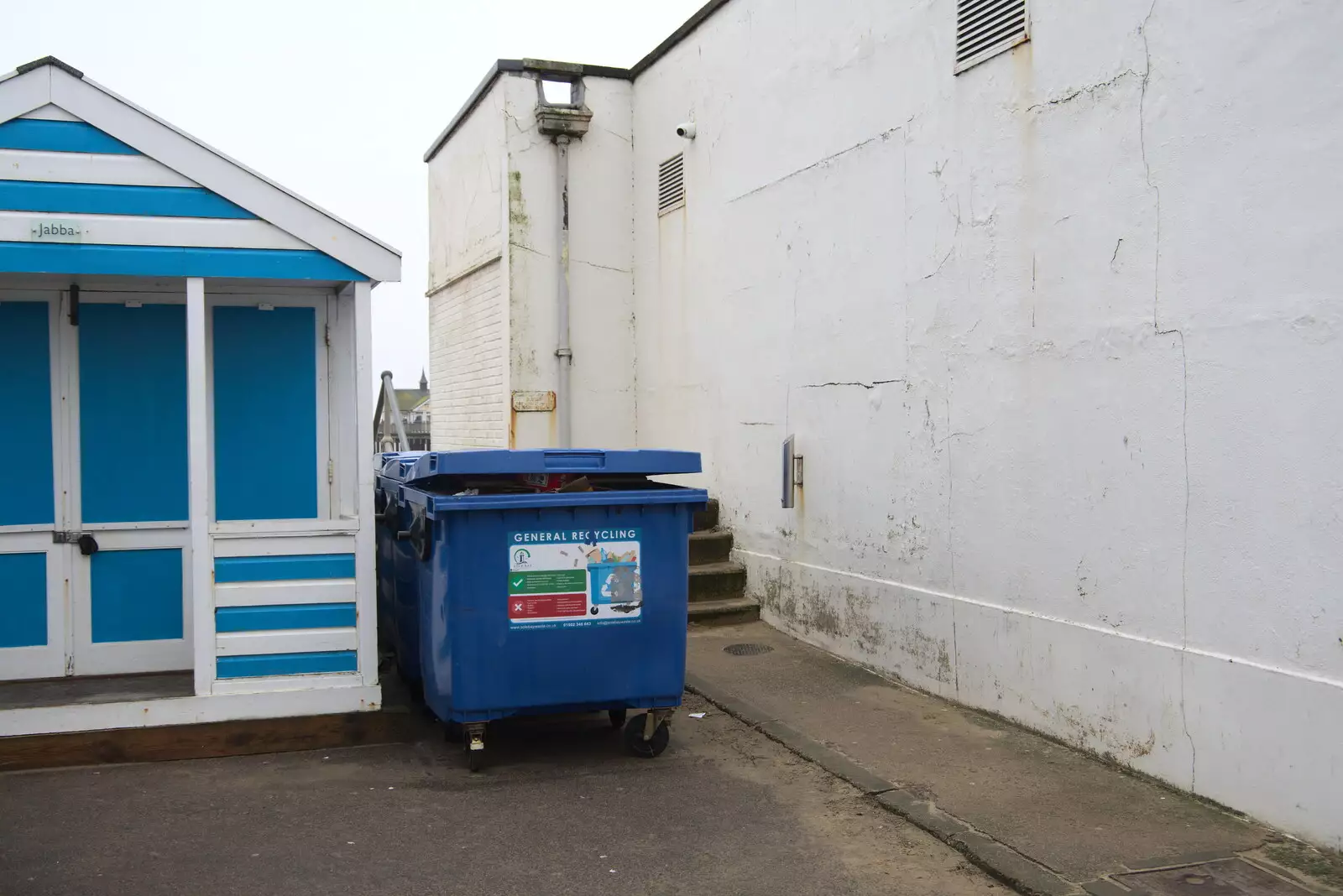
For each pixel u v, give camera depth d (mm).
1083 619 5805
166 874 4426
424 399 25000
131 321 6441
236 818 5051
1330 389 4500
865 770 5637
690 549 9633
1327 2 4488
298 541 6102
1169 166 5246
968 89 6637
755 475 9398
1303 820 4574
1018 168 6242
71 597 6383
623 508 5816
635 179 11719
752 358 9391
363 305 6121
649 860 4625
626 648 5832
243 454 6391
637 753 6008
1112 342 5594
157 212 5828
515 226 11289
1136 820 4879
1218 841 4609
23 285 6281
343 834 4879
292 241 6008
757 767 5852
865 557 7824
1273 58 4723
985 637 6543
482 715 5664
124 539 6445
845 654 8078
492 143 11766
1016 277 6270
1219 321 4996
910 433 7273
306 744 6074
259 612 6031
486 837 4859
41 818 5016
